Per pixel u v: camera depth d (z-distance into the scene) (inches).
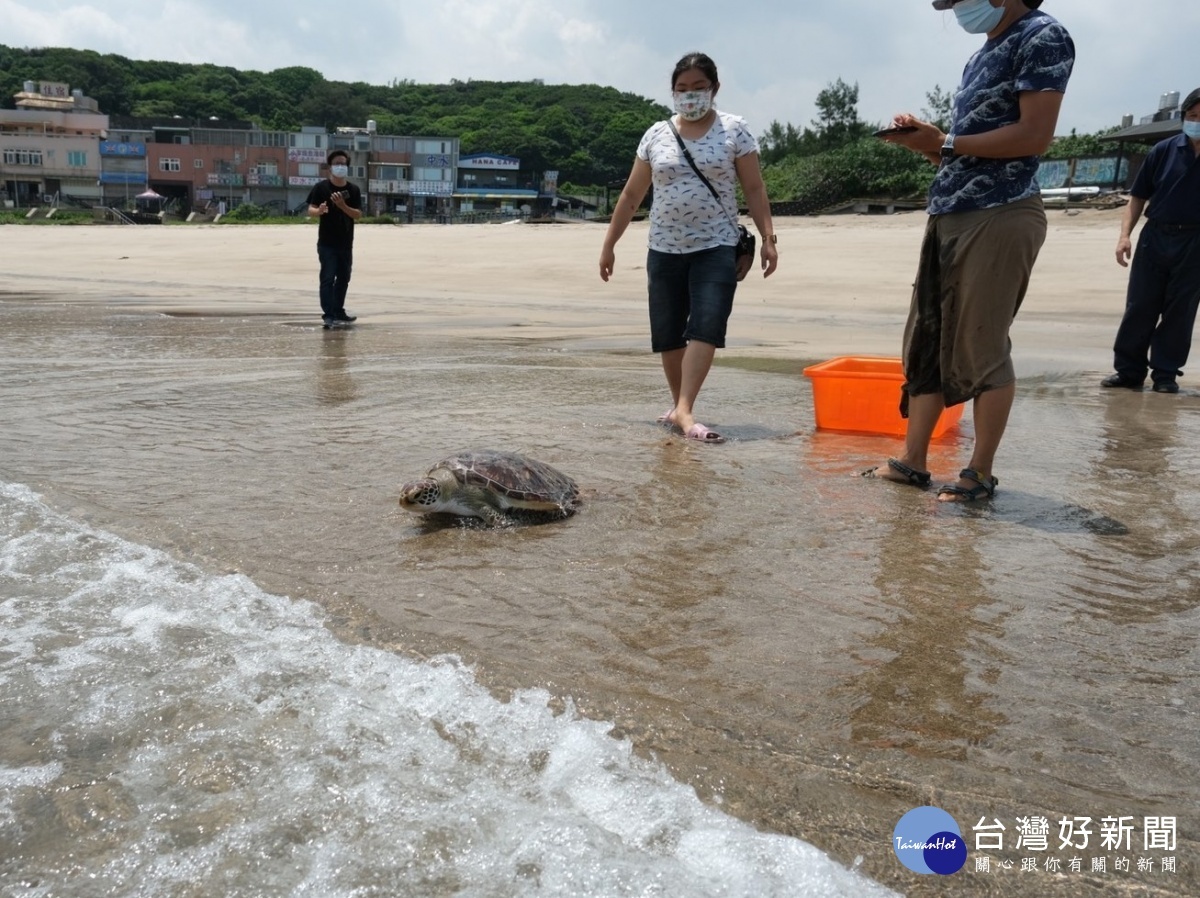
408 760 67.8
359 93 4697.3
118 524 119.2
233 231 1457.9
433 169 3157.0
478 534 119.6
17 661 81.7
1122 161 1087.6
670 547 115.0
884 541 117.6
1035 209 128.8
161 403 204.2
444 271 762.2
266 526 120.4
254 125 3730.3
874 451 169.0
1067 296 523.2
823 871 56.8
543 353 314.0
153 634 88.0
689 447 169.3
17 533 115.1
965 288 131.6
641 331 394.3
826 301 544.4
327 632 89.5
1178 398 237.3
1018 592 101.2
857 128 2014.0
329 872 55.9
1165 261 240.5
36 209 2470.5
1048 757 69.7
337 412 197.3
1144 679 81.7
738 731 72.9
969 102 131.6
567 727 72.9
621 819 61.7
